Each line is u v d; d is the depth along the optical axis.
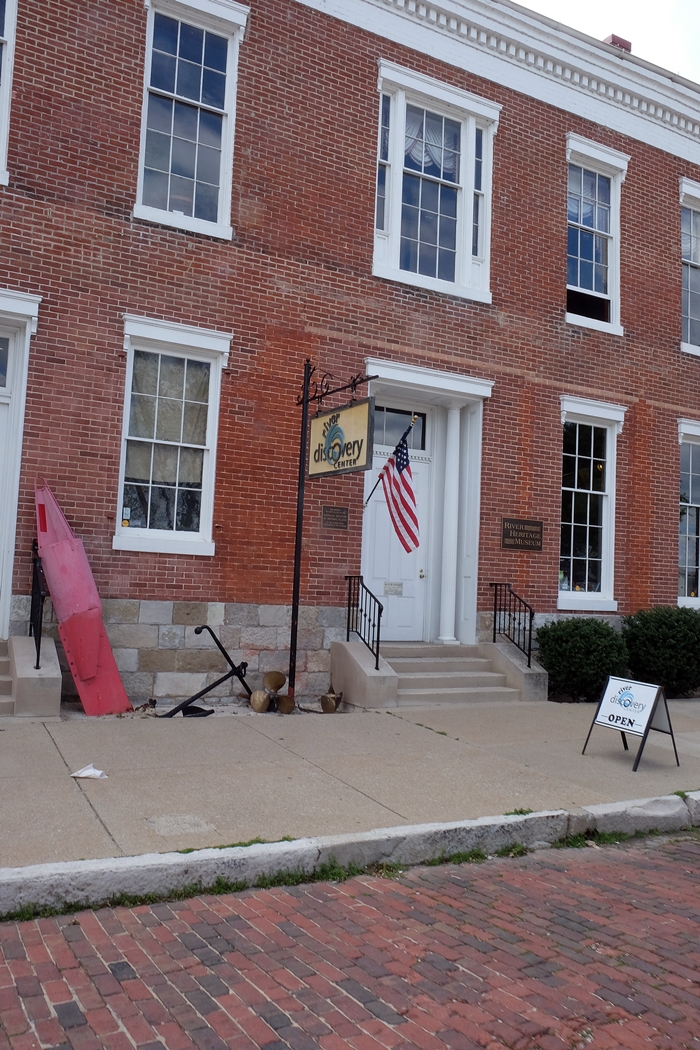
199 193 10.30
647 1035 3.57
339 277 10.98
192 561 9.84
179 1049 3.29
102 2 9.64
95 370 9.38
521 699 11.02
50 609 8.99
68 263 9.30
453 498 12.09
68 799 5.76
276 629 10.31
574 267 13.38
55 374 9.17
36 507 8.84
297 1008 3.62
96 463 9.33
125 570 9.45
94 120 9.54
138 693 9.48
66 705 8.85
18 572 8.88
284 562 10.40
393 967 4.04
